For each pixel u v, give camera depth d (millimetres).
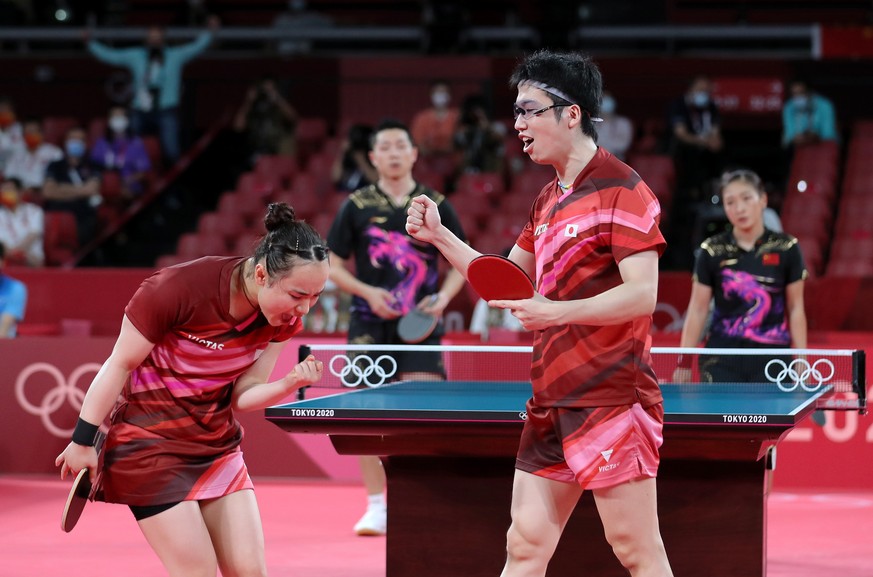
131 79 17297
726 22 19016
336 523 6875
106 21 19172
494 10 18734
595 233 3514
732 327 6227
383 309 6371
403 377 6312
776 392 5113
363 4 19562
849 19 18844
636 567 3611
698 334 6297
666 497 4684
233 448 3779
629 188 3504
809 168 15242
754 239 6230
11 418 8656
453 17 17266
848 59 17000
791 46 18094
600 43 18594
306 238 3453
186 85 16859
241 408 3740
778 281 6164
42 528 6746
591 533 4789
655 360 6711
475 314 10445
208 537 3652
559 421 3588
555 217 3607
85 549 6164
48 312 11922
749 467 4617
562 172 3660
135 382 3660
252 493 3791
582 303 3371
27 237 13219
